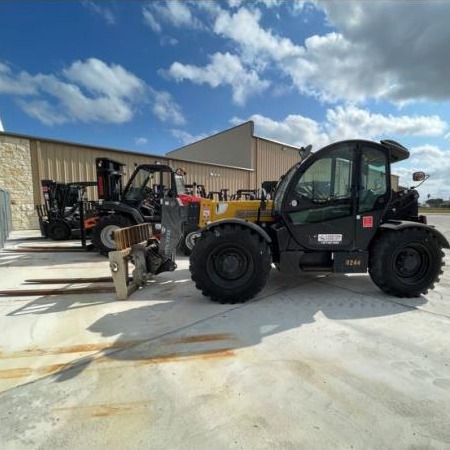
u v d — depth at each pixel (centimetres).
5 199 852
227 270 344
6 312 322
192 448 148
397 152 393
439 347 246
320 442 152
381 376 206
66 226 857
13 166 1025
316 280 439
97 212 691
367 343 253
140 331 276
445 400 182
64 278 457
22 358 231
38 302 353
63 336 267
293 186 354
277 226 378
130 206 652
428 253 358
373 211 359
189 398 184
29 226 1060
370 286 411
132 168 1290
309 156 362
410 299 359
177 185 675
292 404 179
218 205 438
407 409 175
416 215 407
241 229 344
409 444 151
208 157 2186
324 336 265
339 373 210
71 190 894
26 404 180
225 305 340
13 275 477
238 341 256
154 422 165
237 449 148
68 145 1120
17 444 151
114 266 357
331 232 360
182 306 338
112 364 222
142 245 417
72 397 186
